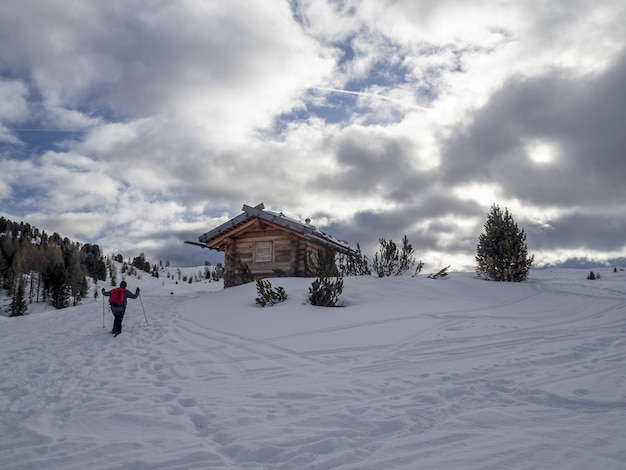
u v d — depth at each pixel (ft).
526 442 11.70
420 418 14.23
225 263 71.92
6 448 13.30
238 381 20.67
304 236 65.82
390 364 22.88
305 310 39.73
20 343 36.63
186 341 32.32
